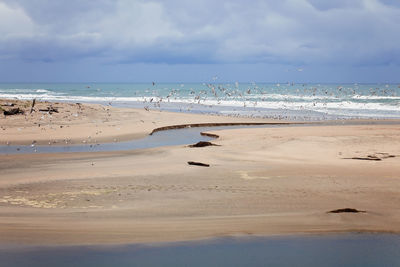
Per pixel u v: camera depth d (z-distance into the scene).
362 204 13.07
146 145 29.06
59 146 27.97
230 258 8.93
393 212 12.22
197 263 8.59
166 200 13.91
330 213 12.10
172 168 19.31
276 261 8.73
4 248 9.12
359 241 9.90
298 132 32.72
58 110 43.53
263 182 16.30
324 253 9.20
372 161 20.56
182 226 10.94
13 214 12.02
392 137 28.97
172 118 43.94
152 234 10.30
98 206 13.27
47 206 13.23
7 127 34.25
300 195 14.30
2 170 19.36
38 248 9.20
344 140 27.73
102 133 33.28
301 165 19.80
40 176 17.73
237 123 42.34
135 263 8.57
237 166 19.75
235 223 11.24
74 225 10.91
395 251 9.33
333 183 15.88
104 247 9.39
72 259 8.66
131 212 12.46
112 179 17.03
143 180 16.83
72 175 17.83
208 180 16.75
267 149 24.64
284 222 11.29
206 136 33.50
